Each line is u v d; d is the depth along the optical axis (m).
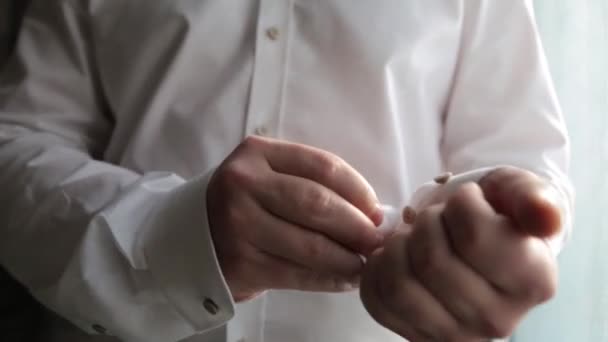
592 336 0.76
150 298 0.67
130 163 0.79
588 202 0.77
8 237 0.75
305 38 0.77
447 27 0.79
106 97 0.85
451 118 0.81
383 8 0.76
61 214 0.72
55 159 0.77
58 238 0.71
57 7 0.85
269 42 0.77
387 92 0.75
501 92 0.80
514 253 0.47
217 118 0.77
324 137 0.76
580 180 0.78
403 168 0.77
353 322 0.76
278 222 0.58
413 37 0.76
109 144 0.83
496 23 0.81
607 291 0.76
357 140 0.76
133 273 0.66
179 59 0.78
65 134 0.84
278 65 0.77
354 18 0.76
